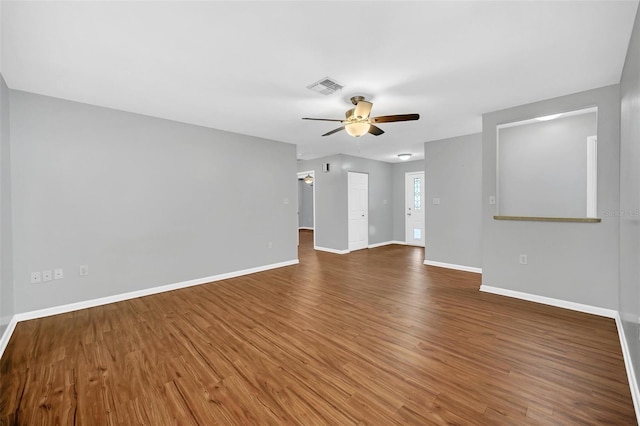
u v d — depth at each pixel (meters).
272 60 2.37
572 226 3.12
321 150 6.21
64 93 3.01
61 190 3.14
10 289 2.74
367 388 1.84
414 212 7.68
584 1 1.70
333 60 2.37
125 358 2.22
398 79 2.72
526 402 1.69
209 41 2.09
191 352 2.30
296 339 2.50
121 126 3.54
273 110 3.57
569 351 2.25
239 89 2.94
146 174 3.75
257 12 1.78
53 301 3.10
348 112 3.11
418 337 2.51
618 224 2.83
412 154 6.69
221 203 4.50
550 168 4.09
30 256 2.96
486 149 3.73
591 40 2.11
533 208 4.24
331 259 5.99
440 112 3.69
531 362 2.10
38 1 1.64
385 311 3.13
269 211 5.15
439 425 1.52
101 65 2.43
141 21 1.86
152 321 2.91
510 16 1.84
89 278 3.32
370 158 7.29
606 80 2.77
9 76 2.60
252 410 1.66
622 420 1.54
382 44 2.15
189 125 4.13
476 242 4.89
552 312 3.05
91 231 3.34
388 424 1.54
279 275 4.72
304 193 12.24
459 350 2.29
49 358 2.22
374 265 5.43
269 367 2.08
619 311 2.67
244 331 2.67
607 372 1.97
